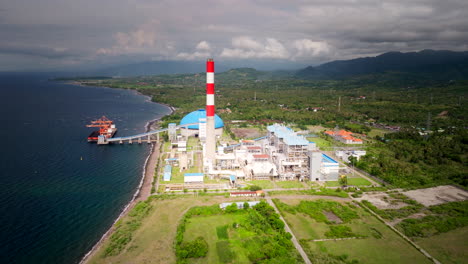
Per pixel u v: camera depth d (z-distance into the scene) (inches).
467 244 4557.1
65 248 4478.3
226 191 6496.1
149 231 4798.2
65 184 6889.8
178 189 6604.3
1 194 6259.8
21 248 4461.1
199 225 5002.5
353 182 7170.3
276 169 7544.3
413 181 6988.2
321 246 4468.5
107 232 4909.0
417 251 4379.9
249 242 4520.2
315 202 5925.2
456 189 6663.4
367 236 4751.5
